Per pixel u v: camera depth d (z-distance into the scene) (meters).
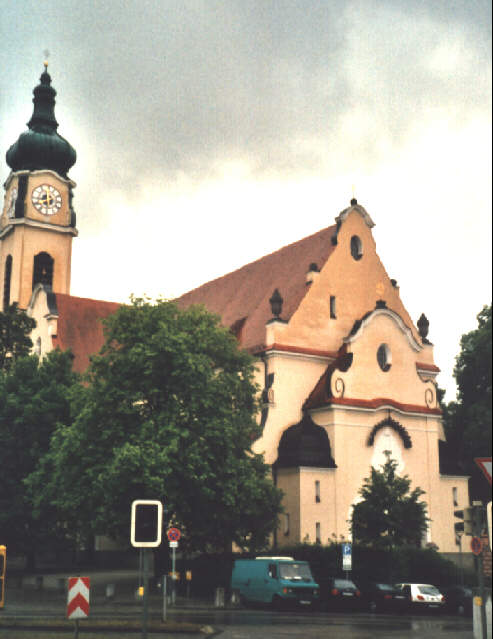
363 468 58.94
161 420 42.81
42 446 56.41
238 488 44.53
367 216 67.38
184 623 29.14
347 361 60.47
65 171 89.06
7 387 58.44
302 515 55.44
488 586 48.91
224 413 44.91
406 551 50.97
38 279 84.94
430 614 42.72
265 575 40.69
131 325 44.91
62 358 59.50
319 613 39.88
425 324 70.75
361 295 66.00
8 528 55.47
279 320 60.94
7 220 86.31
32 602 40.59
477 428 59.97
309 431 58.50
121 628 27.39
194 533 45.22
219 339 47.81
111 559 67.88
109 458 42.75
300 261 67.44
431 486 62.34
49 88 89.75
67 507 45.28
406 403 62.91
